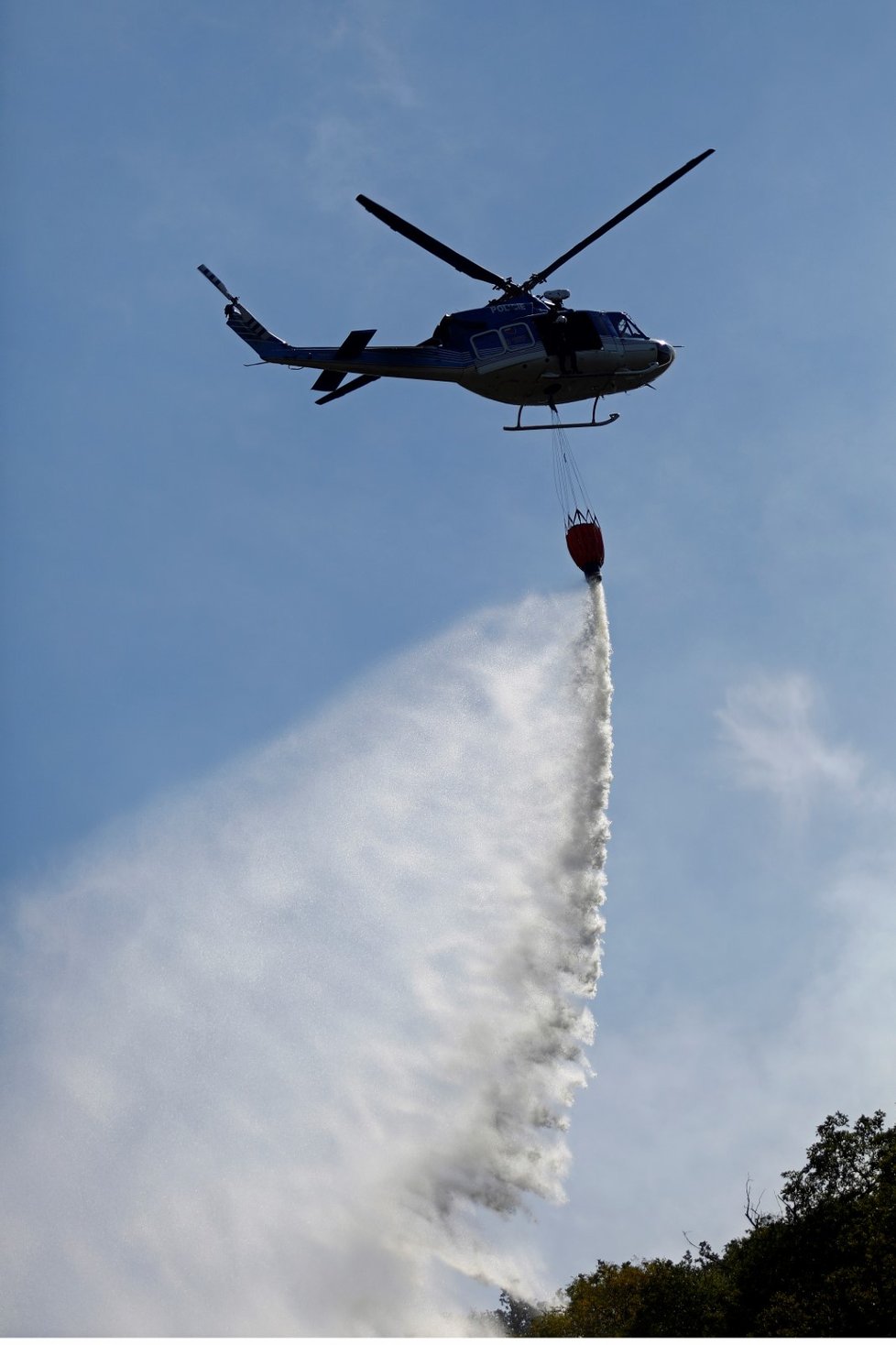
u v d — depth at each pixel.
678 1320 67.38
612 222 63.41
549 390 64.19
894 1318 61.44
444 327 63.34
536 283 65.12
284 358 63.31
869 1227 64.81
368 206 60.75
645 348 65.69
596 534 63.81
